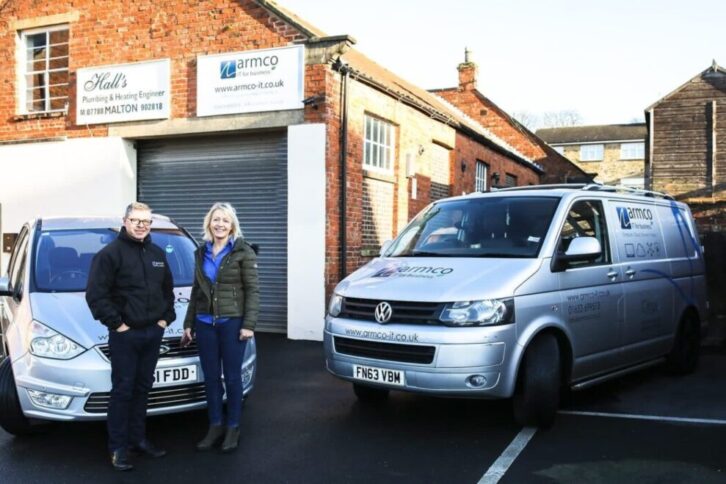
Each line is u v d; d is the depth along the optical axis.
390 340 5.34
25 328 5.30
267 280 11.02
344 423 5.96
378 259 6.65
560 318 5.74
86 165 12.02
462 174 16.91
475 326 5.17
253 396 6.93
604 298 6.36
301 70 10.38
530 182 25.77
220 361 5.38
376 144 12.33
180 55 11.24
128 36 11.66
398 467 4.85
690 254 8.38
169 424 5.97
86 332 5.19
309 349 9.55
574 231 6.30
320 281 10.28
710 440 5.42
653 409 6.40
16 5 12.66
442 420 6.03
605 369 6.47
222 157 11.41
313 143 10.32
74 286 5.91
